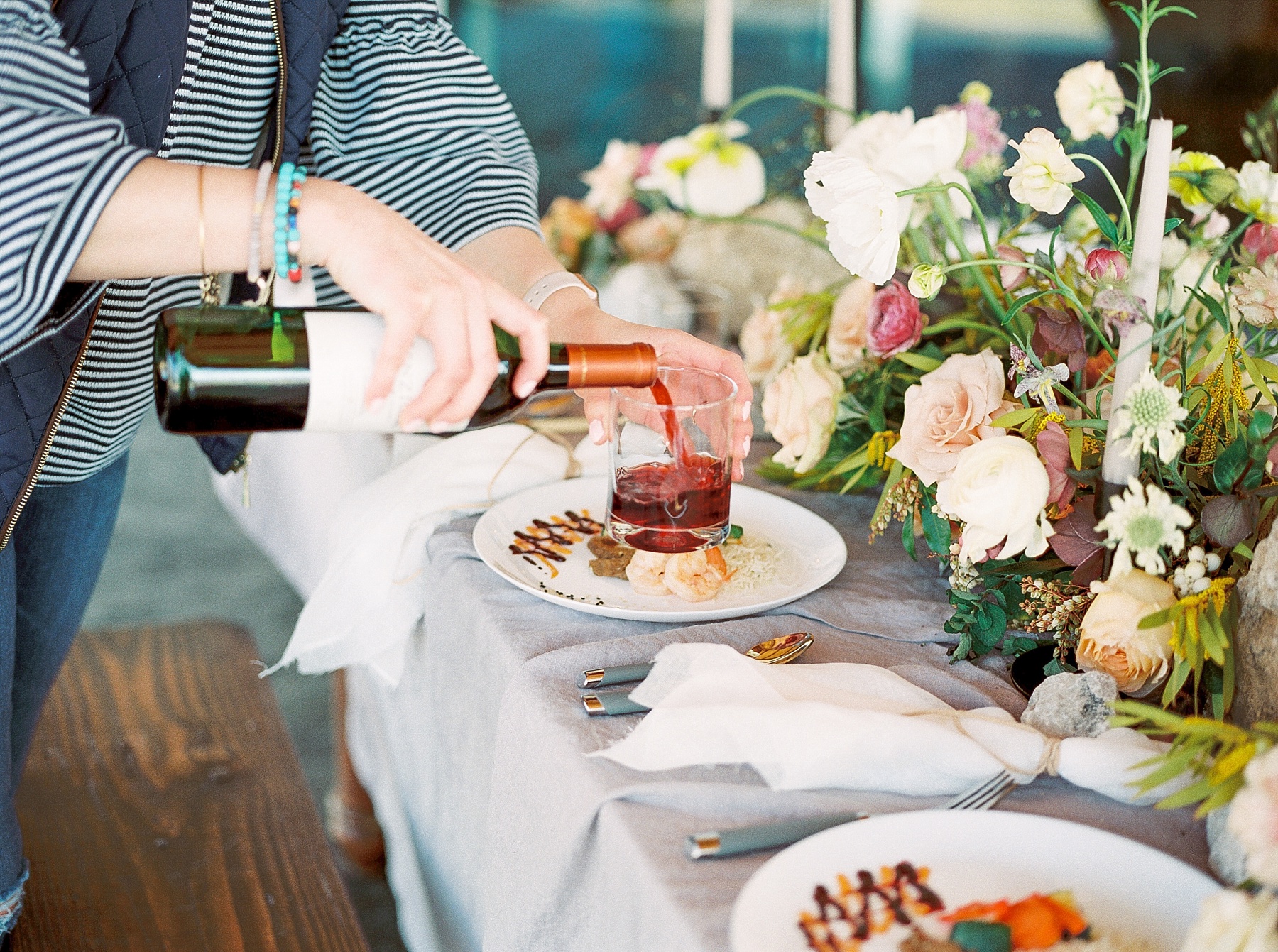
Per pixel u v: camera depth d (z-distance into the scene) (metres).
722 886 0.65
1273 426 0.85
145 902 1.25
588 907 0.76
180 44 0.96
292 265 0.77
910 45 7.17
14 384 0.94
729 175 1.71
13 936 1.18
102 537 1.25
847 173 0.89
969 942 0.58
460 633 1.05
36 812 1.39
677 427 0.91
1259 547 0.76
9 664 1.04
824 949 0.58
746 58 6.95
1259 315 0.86
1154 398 0.76
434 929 1.23
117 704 1.63
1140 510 0.75
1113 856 0.64
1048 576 0.93
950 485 0.87
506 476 1.22
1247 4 3.57
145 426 4.34
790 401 1.16
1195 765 0.63
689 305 1.65
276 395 0.74
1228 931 0.51
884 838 0.65
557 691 0.85
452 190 1.24
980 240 1.29
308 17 1.06
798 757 0.72
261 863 1.31
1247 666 0.76
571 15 8.84
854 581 1.08
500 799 0.87
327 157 1.23
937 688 0.87
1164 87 1.21
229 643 1.82
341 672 1.92
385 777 1.58
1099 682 0.79
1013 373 0.91
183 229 0.75
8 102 0.72
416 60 1.22
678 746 0.74
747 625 0.96
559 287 1.12
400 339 0.73
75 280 0.83
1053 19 7.93
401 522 1.16
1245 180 0.96
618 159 2.05
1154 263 0.79
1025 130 1.33
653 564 1.03
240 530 3.48
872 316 1.09
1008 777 0.72
